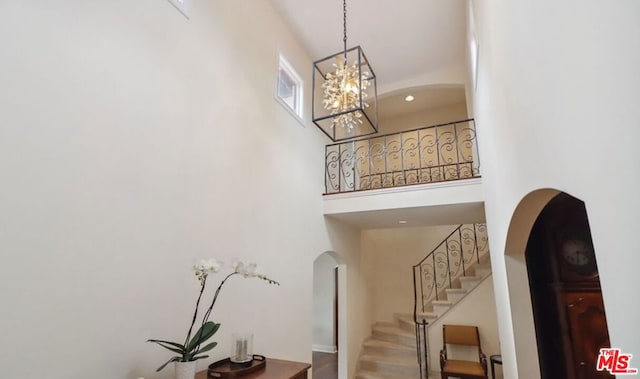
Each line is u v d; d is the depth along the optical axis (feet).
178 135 8.18
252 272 7.69
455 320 17.70
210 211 8.89
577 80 3.60
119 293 6.41
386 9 13.96
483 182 12.64
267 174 11.73
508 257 8.84
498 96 7.78
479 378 13.80
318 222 15.15
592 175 3.37
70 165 5.85
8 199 5.03
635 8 2.47
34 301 5.18
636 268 2.62
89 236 6.02
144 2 7.69
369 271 21.98
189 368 6.50
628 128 2.64
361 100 9.88
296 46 15.35
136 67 7.29
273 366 8.23
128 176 6.84
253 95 11.46
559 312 7.98
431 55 16.96
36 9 5.64
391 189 14.44
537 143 5.10
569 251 7.79
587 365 7.29
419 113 23.97
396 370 17.11
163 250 7.41
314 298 25.38
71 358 5.56
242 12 11.41
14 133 5.18
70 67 6.03
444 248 21.58
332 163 17.70
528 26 5.20
